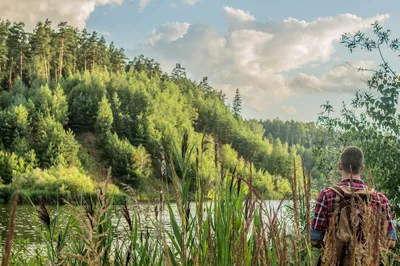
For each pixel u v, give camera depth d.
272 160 109.38
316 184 6.33
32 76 125.38
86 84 121.62
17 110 89.56
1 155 75.88
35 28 127.81
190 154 1.84
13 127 88.31
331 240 1.31
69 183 63.38
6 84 124.06
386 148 5.53
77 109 108.38
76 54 143.62
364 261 1.10
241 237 1.29
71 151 85.50
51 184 62.44
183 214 1.54
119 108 117.56
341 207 2.58
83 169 86.88
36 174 64.69
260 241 1.12
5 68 124.75
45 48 127.44
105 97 109.25
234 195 1.95
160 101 133.75
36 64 126.69
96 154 98.06
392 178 5.38
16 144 83.50
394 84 5.82
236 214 1.91
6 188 59.41
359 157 2.77
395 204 5.36
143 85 137.88
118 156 90.81
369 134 5.73
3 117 88.31
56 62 135.62
